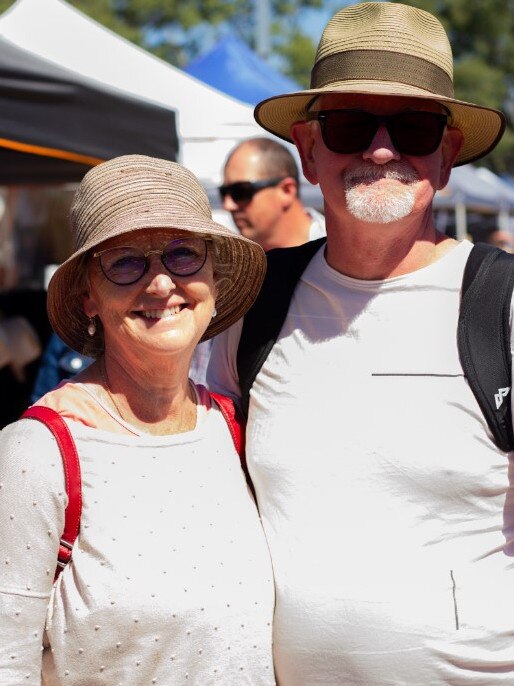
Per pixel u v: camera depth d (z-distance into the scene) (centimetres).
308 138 250
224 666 199
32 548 192
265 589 211
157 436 212
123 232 199
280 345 237
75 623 191
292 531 217
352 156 226
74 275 215
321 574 211
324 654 211
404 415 216
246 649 203
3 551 192
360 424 218
